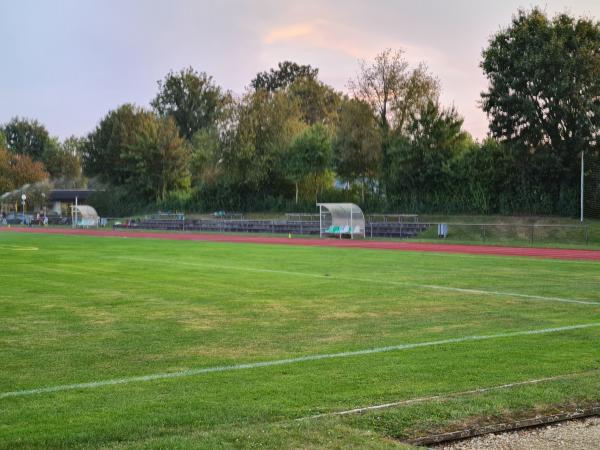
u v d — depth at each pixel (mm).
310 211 67875
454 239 47438
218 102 122500
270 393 7809
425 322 13070
